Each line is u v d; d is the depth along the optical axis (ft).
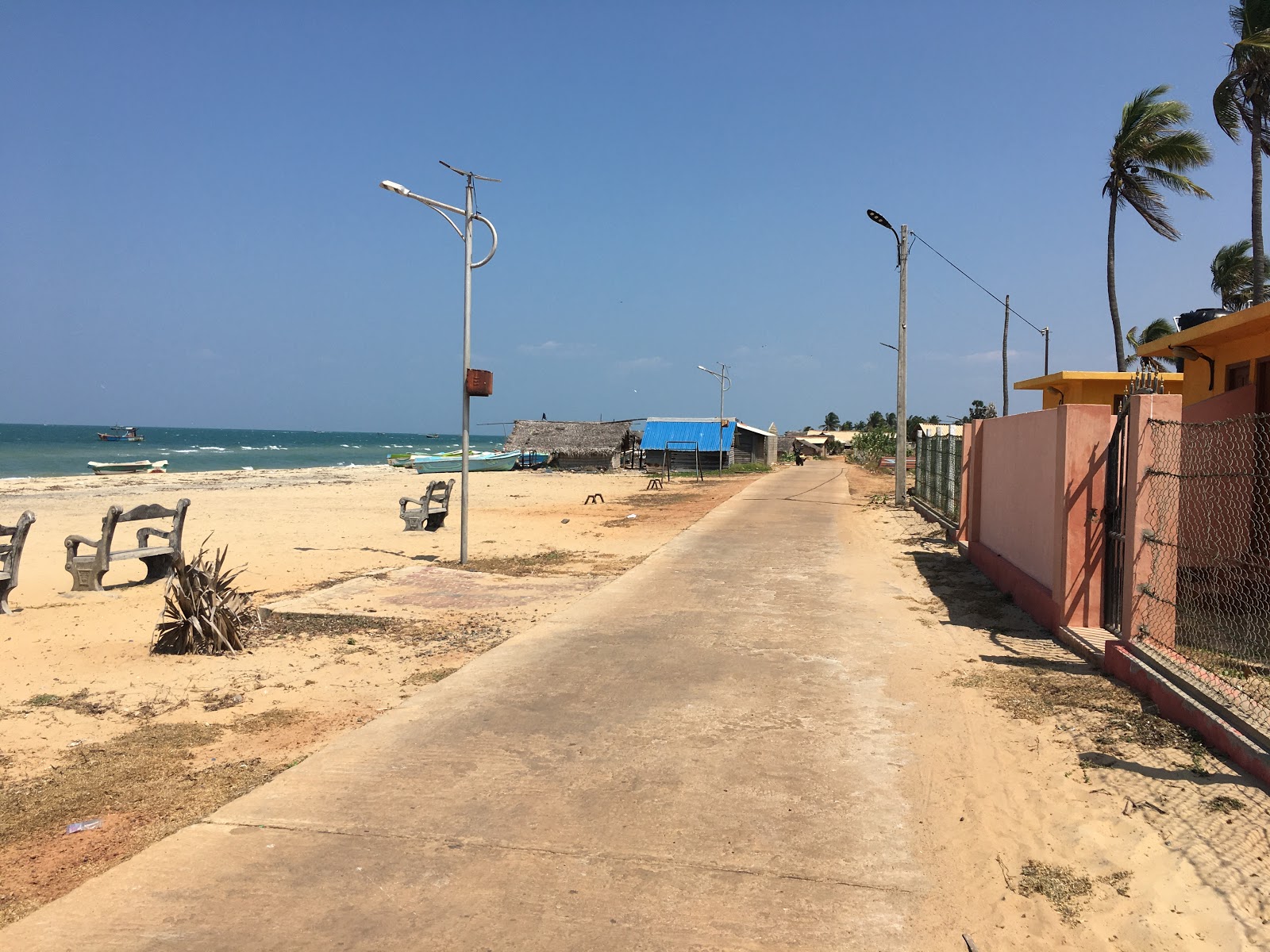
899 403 77.46
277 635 27.35
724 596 33.24
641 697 20.13
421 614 30.58
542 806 14.10
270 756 16.83
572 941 10.29
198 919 10.69
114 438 421.18
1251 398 28.84
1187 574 26.73
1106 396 42.83
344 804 14.12
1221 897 11.14
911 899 11.34
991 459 38.93
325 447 438.40
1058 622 25.50
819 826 13.44
